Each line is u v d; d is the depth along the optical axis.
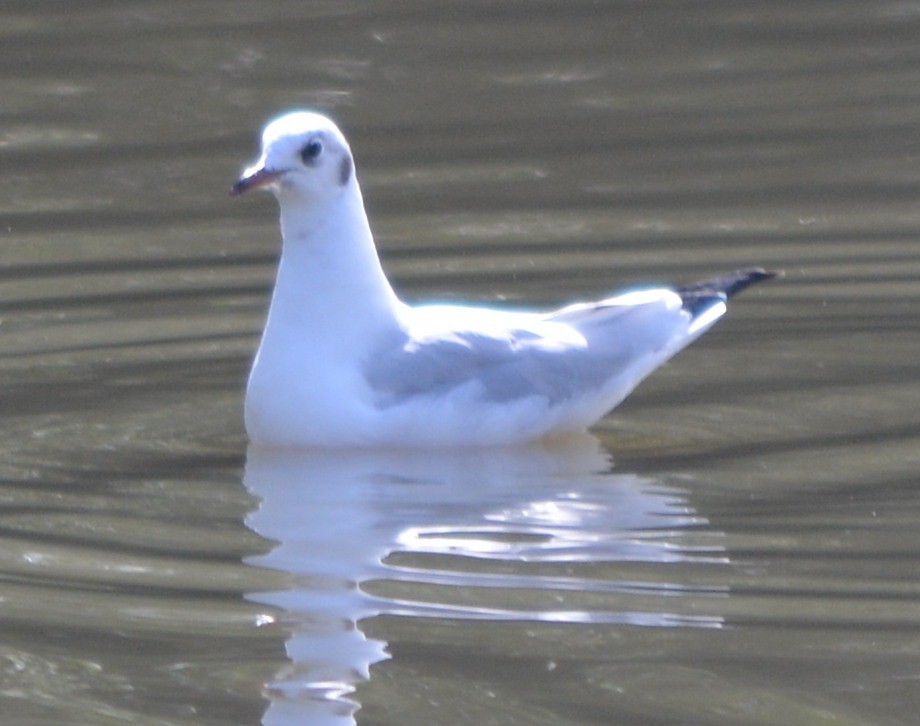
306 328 13.03
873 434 13.17
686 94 23.22
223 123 22.31
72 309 16.53
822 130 21.78
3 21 26.02
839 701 9.12
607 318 13.91
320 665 9.59
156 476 12.59
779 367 14.80
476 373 13.20
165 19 26.12
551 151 21.27
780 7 26.52
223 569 10.89
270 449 13.17
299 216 12.98
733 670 9.45
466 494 12.20
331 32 25.61
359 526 11.59
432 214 19.27
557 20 26.12
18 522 11.71
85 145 21.75
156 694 9.31
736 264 17.39
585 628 9.95
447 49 24.98
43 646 9.87
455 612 10.21
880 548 11.05
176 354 15.29
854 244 17.94
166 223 19.22
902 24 25.61
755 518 11.62
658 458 12.94
